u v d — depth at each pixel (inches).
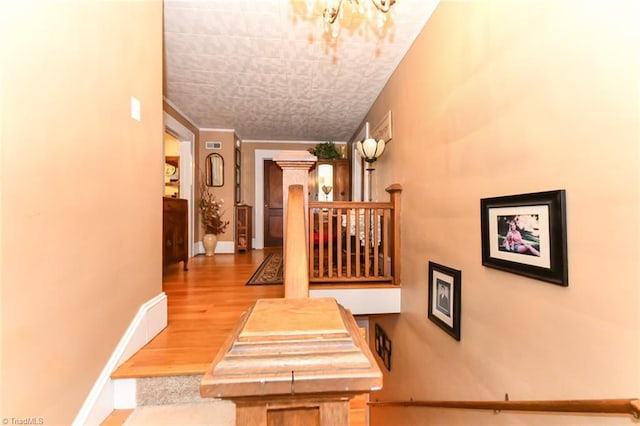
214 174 193.8
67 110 38.0
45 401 34.2
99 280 44.8
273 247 234.7
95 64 43.9
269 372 13.4
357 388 13.6
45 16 34.3
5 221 29.4
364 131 167.8
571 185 37.8
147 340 58.4
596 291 34.5
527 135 45.5
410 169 96.1
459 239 66.1
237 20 83.6
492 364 54.4
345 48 98.7
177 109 157.5
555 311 40.5
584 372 36.0
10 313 29.9
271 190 236.2
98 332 44.3
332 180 210.1
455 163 67.8
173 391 48.8
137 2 56.9
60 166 36.9
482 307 57.6
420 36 88.1
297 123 183.0
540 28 42.8
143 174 59.2
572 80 37.5
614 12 32.2
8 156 29.8
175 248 122.3
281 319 16.7
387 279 104.9
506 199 49.8
